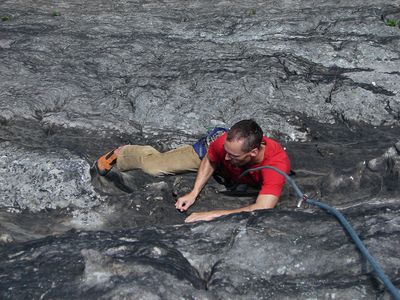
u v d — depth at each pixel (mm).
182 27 7168
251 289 2971
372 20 7066
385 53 6434
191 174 4586
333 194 4277
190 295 2898
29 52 6414
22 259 3227
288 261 3129
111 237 3406
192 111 5551
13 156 4625
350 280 2986
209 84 5844
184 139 5246
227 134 3742
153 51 6574
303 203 4059
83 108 5590
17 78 5949
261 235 3260
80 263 3107
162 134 5309
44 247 3295
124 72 6199
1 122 5348
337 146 5129
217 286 2973
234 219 3469
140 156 4344
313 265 3107
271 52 6461
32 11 7797
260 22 7145
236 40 6848
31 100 5590
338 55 6426
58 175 4461
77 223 4156
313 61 6395
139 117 5527
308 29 7047
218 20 7320
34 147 4855
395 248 3129
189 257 3225
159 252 3170
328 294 2914
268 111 5535
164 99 5680
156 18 7418
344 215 3447
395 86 5945
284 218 3414
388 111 5633
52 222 4164
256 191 4344
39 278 3018
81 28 7125
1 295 2914
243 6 7824
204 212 3844
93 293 2871
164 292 2883
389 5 7453
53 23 7344
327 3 7711
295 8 7648
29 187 4402
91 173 4512
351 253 3121
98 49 6578
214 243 3312
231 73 6016
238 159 3754
